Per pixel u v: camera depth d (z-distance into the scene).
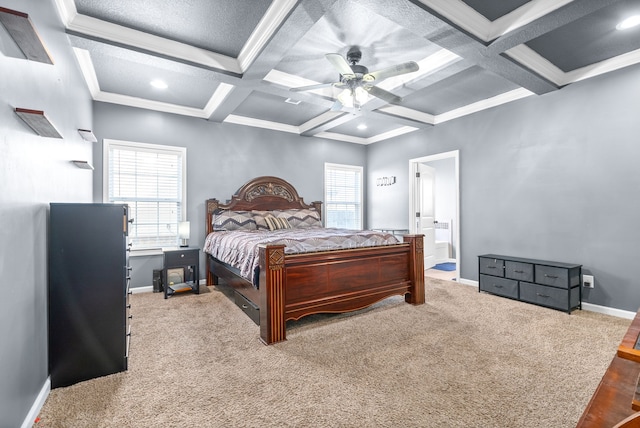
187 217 4.62
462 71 3.42
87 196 3.33
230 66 3.14
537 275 3.48
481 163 4.41
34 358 1.65
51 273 1.89
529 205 3.86
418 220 5.68
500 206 4.18
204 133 4.77
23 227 1.51
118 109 4.12
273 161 5.44
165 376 2.02
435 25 2.32
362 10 2.39
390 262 3.41
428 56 3.11
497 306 3.47
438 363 2.15
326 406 1.69
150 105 4.28
